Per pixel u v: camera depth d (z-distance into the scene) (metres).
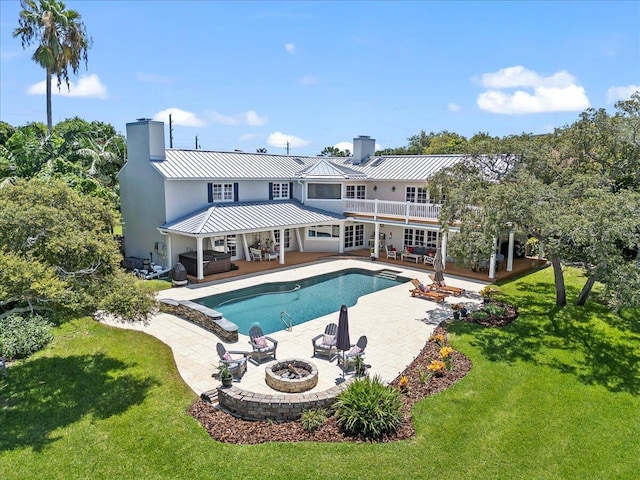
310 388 11.09
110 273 11.50
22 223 10.09
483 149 18.20
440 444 8.95
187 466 8.09
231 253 27.31
